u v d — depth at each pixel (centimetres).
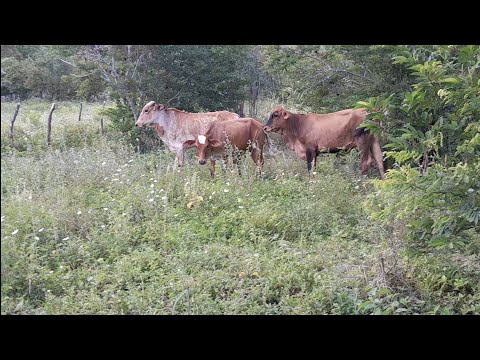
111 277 527
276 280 511
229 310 453
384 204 549
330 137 930
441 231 437
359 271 505
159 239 631
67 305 458
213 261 562
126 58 1039
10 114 923
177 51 1019
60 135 988
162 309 454
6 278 487
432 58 479
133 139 1138
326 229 672
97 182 805
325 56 689
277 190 820
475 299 462
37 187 673
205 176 916
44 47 897
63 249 585
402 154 450
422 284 483
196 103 1076
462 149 425
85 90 1051
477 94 433
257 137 965
